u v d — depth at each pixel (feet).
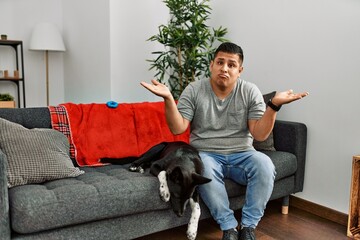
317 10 7.32
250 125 6.18
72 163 5.91
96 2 11.05
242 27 9.18
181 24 9.92
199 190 5.74
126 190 5.00
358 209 6.52
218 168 5.90
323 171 7.38
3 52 13.34
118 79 10.74
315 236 6.46
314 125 7.52
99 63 11.21
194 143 6.45
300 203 7.84
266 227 6.82
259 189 5.68
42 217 4.36
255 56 8.87
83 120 6.88
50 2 13.94
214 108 6.27
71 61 13.64
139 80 11.18
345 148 6.97
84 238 4.86
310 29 7.49
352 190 6.35
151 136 7.39
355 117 6.75
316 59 7.40
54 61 14.42
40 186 4.96
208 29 9.71
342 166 7.04
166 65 10.80
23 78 13.09
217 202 5.59
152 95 11.55
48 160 5.35
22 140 5.37
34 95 14.23
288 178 7.26
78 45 12.80
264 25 8.55
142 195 5.12
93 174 5.83
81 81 12.82
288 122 7.61
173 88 10.46
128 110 7.42
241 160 6.01
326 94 7.25
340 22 6.91
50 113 6.58
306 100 7.66
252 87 6.29
